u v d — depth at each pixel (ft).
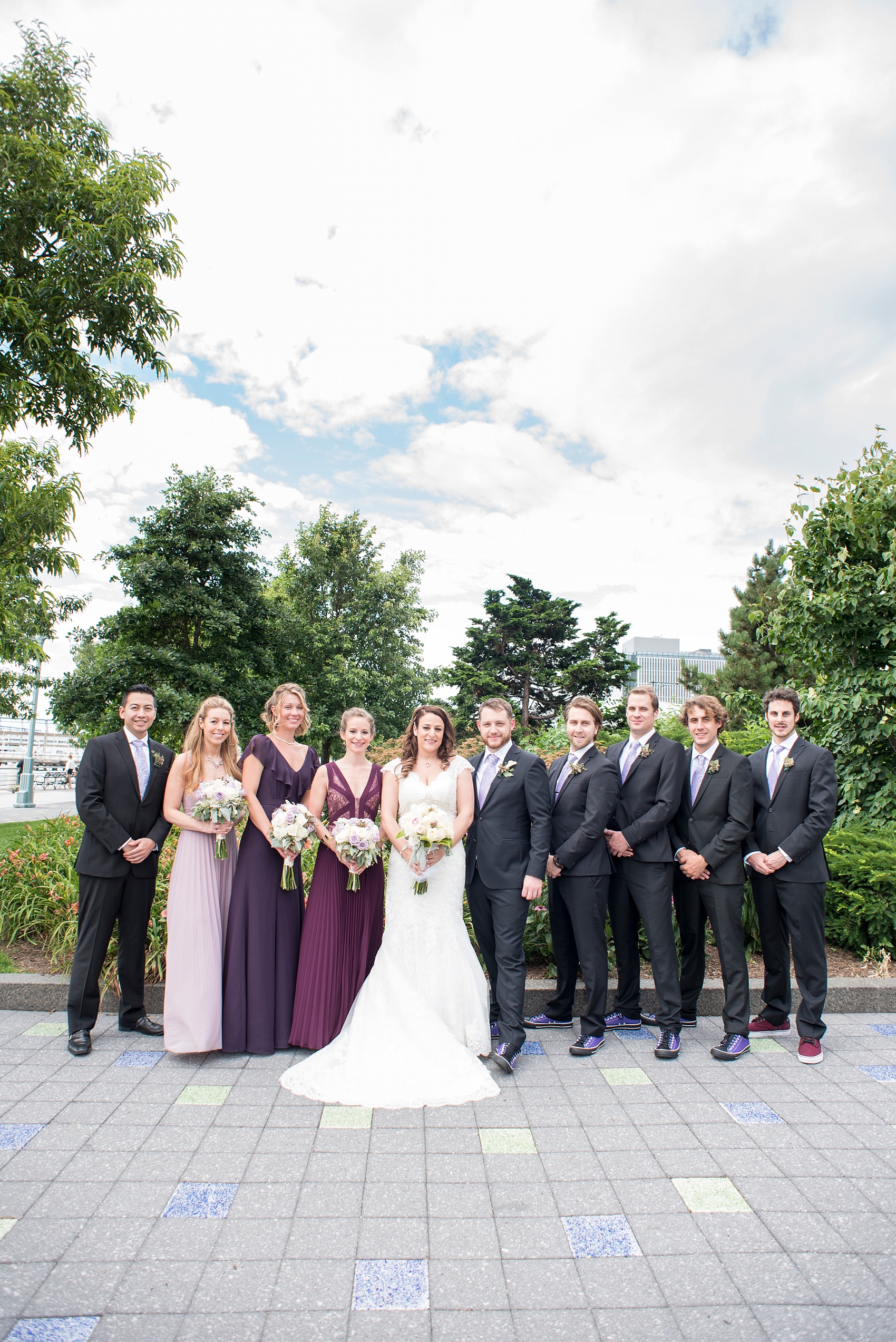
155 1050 13.38
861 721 21.12
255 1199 8.81
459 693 105.70
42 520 26.22
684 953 15.20
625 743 15.60
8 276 26.99
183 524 60.08
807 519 21.68
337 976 13.53
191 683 56.90
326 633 83.76
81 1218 8.39
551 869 14.24
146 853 13.51
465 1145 10.21
